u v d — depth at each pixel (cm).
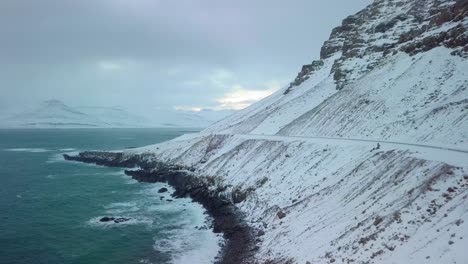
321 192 3969
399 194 2995
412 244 2370
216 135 8800
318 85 9381
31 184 7850
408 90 5581
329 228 3212
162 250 4041
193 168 7600
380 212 2917
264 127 8450
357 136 5303
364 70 8138
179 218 5203
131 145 17662
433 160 3167
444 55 5819
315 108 7525
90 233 4638
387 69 6812
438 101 4800
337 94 7369
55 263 3791
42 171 9644
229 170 6378
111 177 8650
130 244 4244
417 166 3212
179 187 6994
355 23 11619
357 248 2686
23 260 3866
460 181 2702
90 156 11869
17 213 5581
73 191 7100
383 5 10731
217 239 4322
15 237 4534
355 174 3850
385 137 4750
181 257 3838
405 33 8250
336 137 5656
